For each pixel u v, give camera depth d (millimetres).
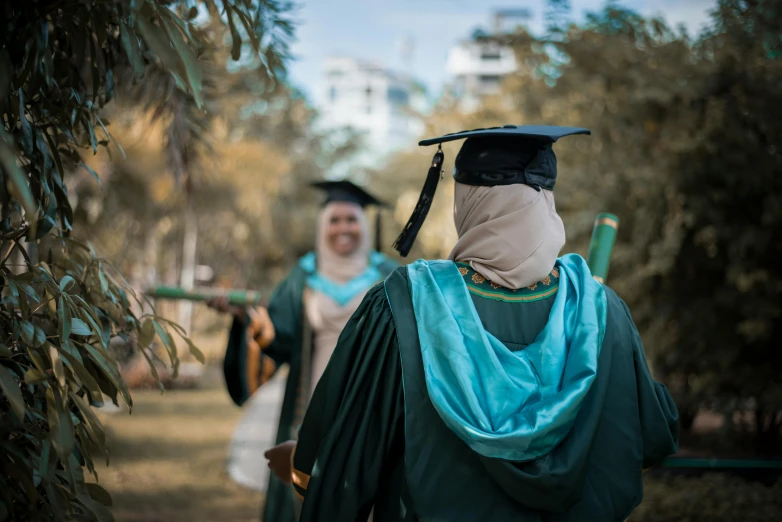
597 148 7270
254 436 10258
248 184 17312
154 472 7449
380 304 1833
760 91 5734
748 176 5758
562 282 1805
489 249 1771
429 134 16469
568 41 7086
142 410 12500
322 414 1884
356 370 1822
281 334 4348
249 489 6918
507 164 1773
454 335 1668
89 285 1998
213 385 17141
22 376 1666
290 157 34750
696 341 6312
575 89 7031
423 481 1641
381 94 117875
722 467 3266
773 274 6090
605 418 1698
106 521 1698
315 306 4375
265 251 30844
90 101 2006
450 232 13289
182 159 3115
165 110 2910
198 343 22641
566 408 1575
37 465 1629
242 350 4199
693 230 6398
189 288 4070
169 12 1555
